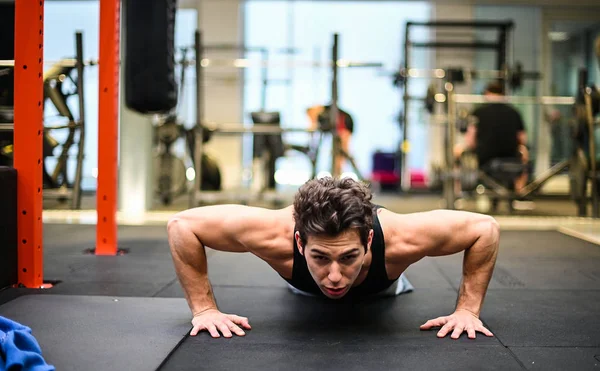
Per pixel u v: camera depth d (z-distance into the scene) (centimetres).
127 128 525
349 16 947
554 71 911
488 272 186
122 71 517
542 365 156
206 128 515
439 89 864
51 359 154
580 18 896
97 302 215
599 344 175
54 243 357
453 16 902
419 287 253
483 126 609
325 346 169
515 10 909
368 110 988
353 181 159
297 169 869
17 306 207
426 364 155
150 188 545
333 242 149
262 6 940
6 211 234
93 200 687
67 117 432
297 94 920
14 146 242
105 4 306
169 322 190
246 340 174
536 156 897
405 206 651
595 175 515
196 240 182
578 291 246
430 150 910
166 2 336
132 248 341
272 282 260
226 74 888
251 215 182
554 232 429
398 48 953
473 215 185
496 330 188
